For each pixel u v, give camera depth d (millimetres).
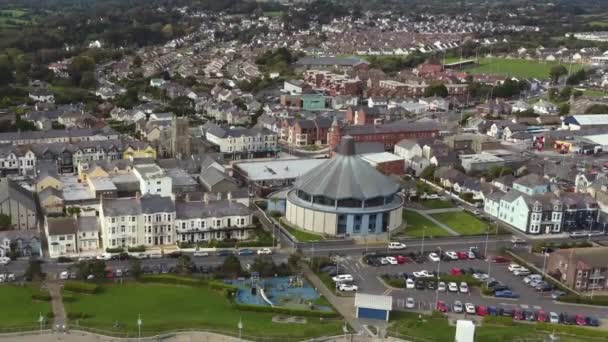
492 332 177125
